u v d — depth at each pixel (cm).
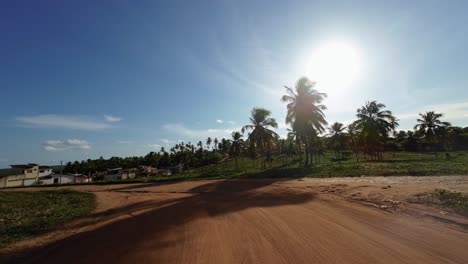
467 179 1600
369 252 489
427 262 430
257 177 2788
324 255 491
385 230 609
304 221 754
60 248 660
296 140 3938
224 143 10975
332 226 678
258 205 1081
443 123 5622
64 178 6469
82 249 633
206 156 10512
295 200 1141
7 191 2869
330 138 6556
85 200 1709
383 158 5850
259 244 580
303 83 3650
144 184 2889
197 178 3219
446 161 3553
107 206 1387
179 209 1116
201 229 744
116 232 780
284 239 602
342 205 937
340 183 1625
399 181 1623
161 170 9506
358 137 5247
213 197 1454
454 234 546
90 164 10612
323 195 1202
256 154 6625
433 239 527
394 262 439
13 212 1339
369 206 876
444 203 785
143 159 11712
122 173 8169
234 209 1029
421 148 7794
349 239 568
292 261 475
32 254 636
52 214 1205
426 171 2203
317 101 3647
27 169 5638
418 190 1024
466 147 7019
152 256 546
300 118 3606
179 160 11169
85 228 881
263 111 4450
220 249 562
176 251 568
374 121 4947
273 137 4456
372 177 2078
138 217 1001
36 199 1898
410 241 527
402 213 746
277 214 877
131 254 567
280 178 2495
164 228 782
